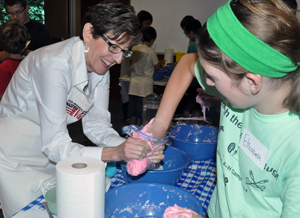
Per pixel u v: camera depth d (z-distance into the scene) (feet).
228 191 2.91
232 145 2.91
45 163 4.72
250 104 2.29
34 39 10.78
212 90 3.03
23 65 4.14
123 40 3.58
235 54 1.94
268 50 1.86
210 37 2.05
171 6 17.57
